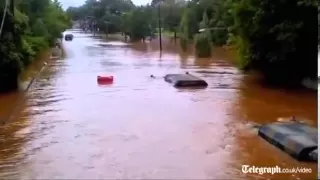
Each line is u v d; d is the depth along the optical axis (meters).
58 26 58.84
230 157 12.83
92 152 13.39
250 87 25.83
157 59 44.25
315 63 24.56
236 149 13.56
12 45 24.75
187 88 25.53
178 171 11.72
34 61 38.06
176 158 12.75
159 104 20.73
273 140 13.96
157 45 65.94
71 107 20.19
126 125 16.61
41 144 14.36
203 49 47.16
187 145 13.98
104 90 25.00
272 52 25.58
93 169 11.95
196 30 60.94
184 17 63.62
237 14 26.80
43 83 27.83
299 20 24.19
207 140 14.55
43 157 13.04
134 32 76.38
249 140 14.53
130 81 28.42
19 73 25.75
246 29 26.70
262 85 26.53
